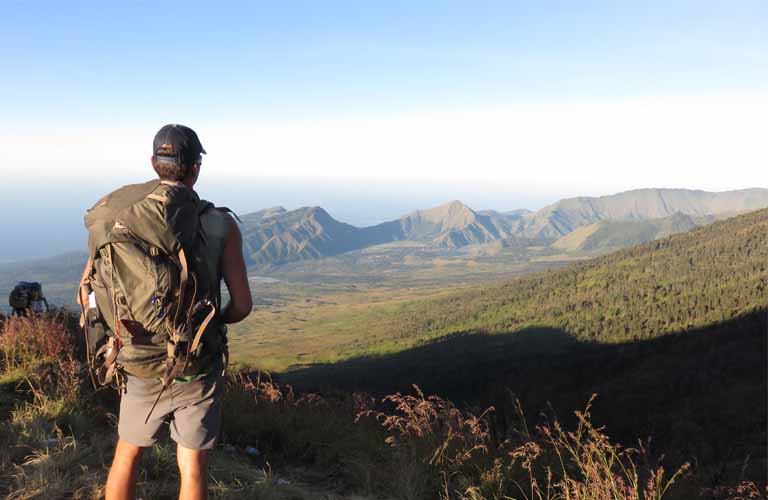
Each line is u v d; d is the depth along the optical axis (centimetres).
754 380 8650
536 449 400
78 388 533
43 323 716
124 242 196
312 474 459
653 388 8938
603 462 373
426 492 415
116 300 200
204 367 217
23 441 411
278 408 590
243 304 223
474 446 455
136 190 210
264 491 367
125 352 206
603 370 11494
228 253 219
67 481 343
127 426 223
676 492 398
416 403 512
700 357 11050
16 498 322
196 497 224
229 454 468
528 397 6912
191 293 205
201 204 218
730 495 389
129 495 231
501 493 394
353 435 530
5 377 592
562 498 374
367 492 416
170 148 215
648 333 18075
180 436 221
